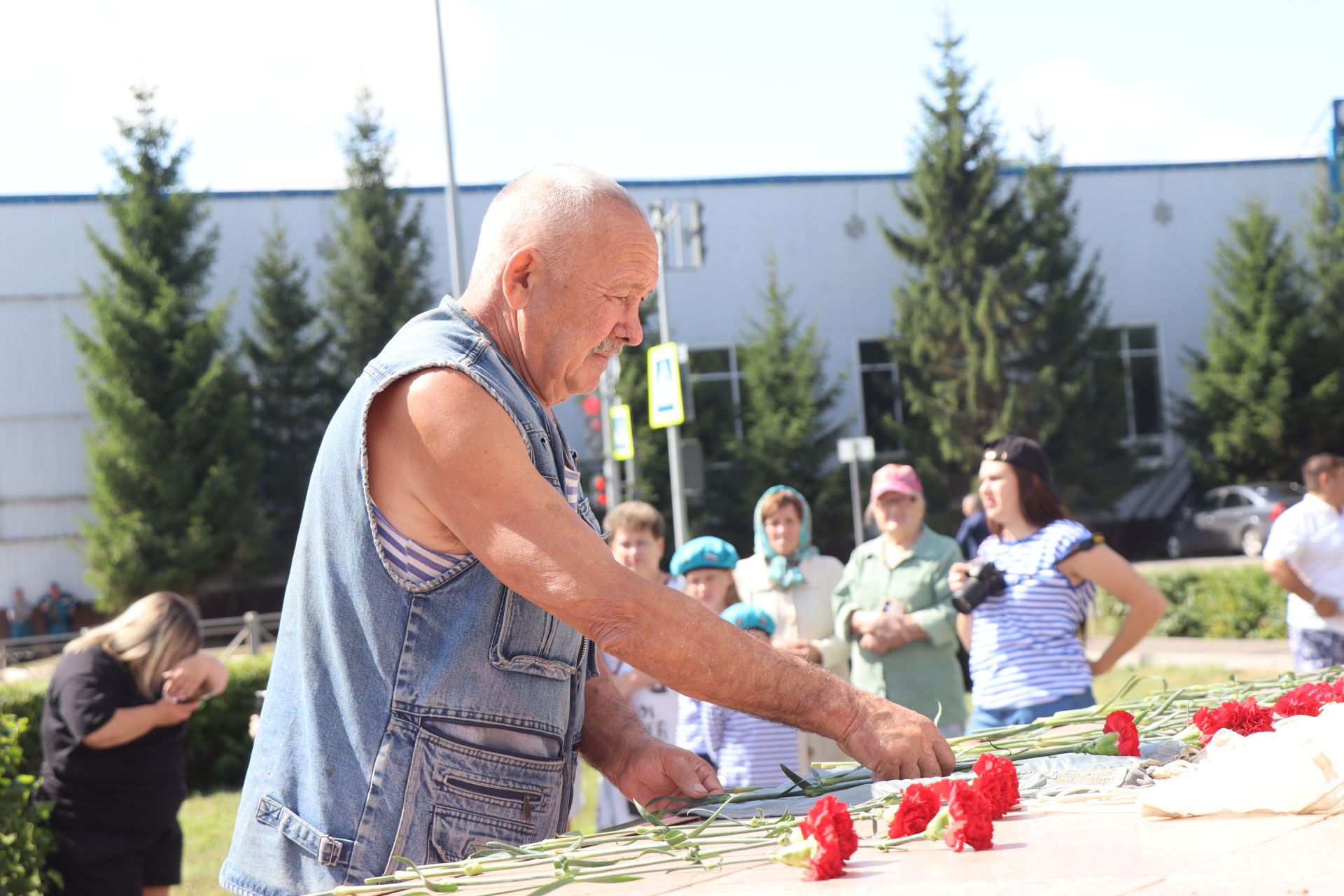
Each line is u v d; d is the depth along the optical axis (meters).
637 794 2.11
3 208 30.17
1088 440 31.14
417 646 1.84
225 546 28.44
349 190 31.58
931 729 1.85
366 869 1.80
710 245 32.69
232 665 10.28
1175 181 34.38
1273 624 14.58
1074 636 4.39
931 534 5.34
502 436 1.76
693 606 1.76
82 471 30.30
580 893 1.38
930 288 31.50
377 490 1.84
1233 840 1.29
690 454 13.01
